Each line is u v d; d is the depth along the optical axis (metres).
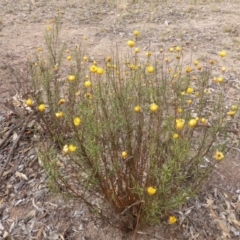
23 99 3.39
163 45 5.95
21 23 6.80
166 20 7.30
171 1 8.76
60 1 8.36
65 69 4.50
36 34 6.21
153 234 2.51
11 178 2.99
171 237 2.52
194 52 5.67
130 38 6.27
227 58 5.44
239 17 7.62
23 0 8.28
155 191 1.92
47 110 3.34
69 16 7.36
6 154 3.18
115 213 2.40
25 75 4.38
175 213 2.66
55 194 2.55
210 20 7.40
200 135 3.02
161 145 2.23
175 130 2.22
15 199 2.83
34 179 2.96
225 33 6.62
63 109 3.21
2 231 2.61
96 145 2.14
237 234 2.59
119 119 2.22
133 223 2.47
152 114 2.35
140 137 2.23
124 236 2.51
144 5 8.35
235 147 3.26
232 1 8.92
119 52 5.55
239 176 3.03
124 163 2.27
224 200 2.81
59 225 2.63
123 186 2.43
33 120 3.35
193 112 3.21
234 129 3.36
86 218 2.65
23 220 2.68
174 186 2.38
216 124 2.83
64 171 2.64
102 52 5.55
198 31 6.70
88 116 2.17
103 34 6.42
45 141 3.13
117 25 6.93
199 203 2.76
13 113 3.54
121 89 2.40
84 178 2.28
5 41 5.83
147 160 2.25
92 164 2.12
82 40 6.05
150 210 2.10
